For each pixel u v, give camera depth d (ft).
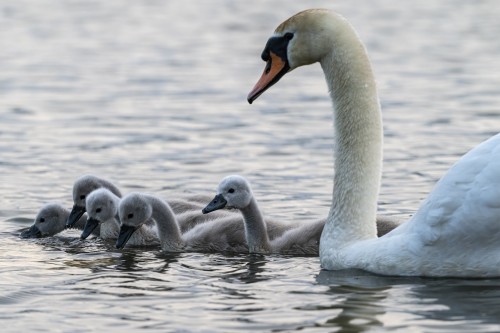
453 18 154.40
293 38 44.65
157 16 161.27
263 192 61.57
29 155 71.92
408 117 85.40
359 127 44.34
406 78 106.83
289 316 37.52
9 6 169.48
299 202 59.16
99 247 51.83
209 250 51.11
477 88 99.81
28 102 94.68
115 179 65.00
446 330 35.24
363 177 44.32
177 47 132.16
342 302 39.01
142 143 76.33
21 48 130.00
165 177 65.62
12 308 39.45
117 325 37.14
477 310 37.37
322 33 44.24
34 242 52.70
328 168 67.62
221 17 160.15
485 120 83.56
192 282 43.27
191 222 54.13
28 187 62.90
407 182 62.85
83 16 160.15
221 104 93.76
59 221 54.24
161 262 47.96
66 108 91.76
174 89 102.27
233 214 54.49
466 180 40.27
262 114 88.58
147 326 36.94
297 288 41.52
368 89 44.37
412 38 136.05
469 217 39.93
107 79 108.37
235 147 74.54
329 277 42.75
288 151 73.00
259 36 141.18
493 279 40.68
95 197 52.34
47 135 79.30
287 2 175.11
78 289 42.16
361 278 42.09
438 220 40.52
